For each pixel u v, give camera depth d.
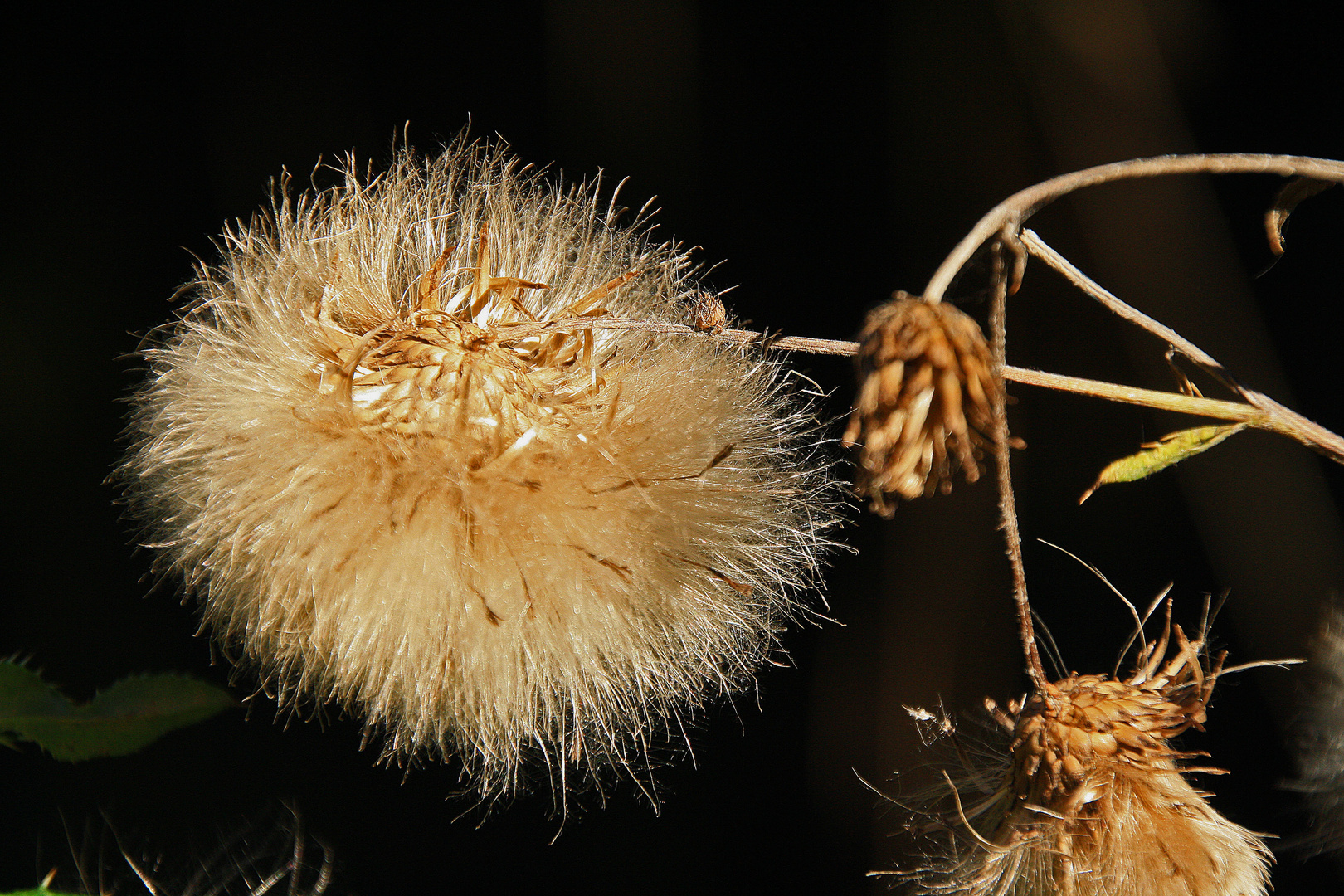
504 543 0.32
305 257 0.33
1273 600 0.37
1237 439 0.37
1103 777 0.32
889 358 0.31
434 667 0.33
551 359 0.33
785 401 0.34
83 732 0.33
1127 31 0.37
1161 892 0.32
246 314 0.33
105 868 0.35
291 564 0.32
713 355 0.33
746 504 0.33
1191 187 0.37
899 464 0.31
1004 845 0.33
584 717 0.33
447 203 0.34
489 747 0.33
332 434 0.33
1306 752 0.34
